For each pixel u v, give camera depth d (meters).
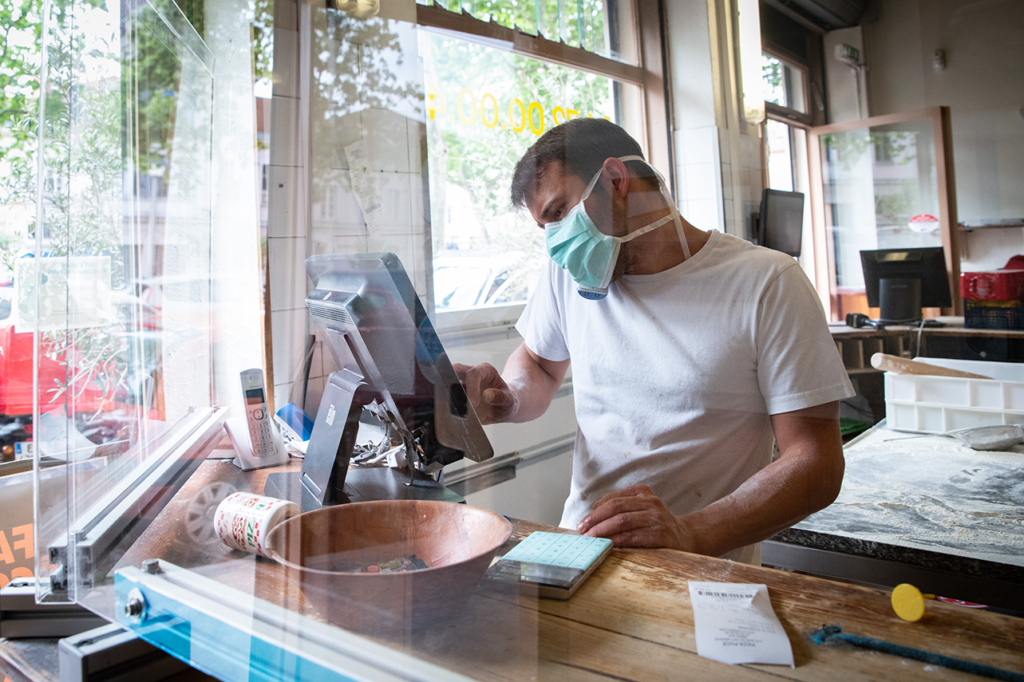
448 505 0.68
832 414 0.91
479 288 1.29
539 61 1.32
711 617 0.56
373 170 1.26
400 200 1.24
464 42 1.22
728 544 0.82
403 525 0.67
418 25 1.23
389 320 0.89
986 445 1.17
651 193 1.01
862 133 1.45
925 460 1.15
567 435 1.44
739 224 1.24
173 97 1.28
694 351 0.99
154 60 1.20
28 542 1.44
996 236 1.68
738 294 0.97
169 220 1.26
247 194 1.41
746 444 1.01
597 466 1.13
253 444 1.23
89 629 0.72
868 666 0.48
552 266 1.25
